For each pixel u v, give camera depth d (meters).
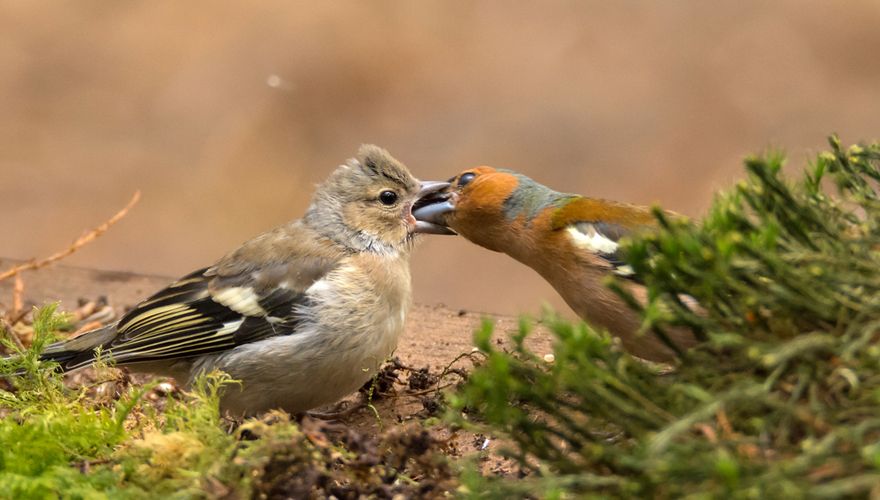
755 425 5.61
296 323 9.46
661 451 5.56
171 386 10.22
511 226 10.11
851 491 5.16
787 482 5.16
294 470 6.57
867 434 5.52
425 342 11.28
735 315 6.14
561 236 9.64
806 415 5.58
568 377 5.92
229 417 9.70
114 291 13.27
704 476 5.41
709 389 5.99
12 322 10.95
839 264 6.17
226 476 6.62
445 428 8.74
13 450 7.23
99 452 7.57
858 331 5.87
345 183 10.36
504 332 11.35
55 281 13.60
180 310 9.66
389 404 9.95
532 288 20.59
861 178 7.34
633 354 9.23
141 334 9.62
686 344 7.98
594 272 9.34
